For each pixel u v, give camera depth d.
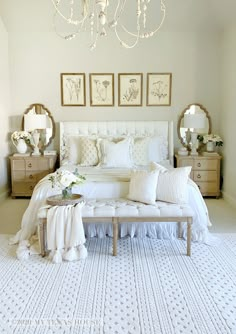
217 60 5.91
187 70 5.94
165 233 3.79
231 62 5.32
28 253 3.31
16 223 4.38
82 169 4.91
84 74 5.92
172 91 5.98
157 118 6.04
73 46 5.86
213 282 2.79
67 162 5.55
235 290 2.66
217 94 5.99
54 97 5.98
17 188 5.70
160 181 3.57
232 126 5.32
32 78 5.93
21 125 6.03
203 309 2.39
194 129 6.04
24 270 3.01
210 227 4.17
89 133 5.93
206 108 6.02
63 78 5.93
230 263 3.15
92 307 2.42
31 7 5.26
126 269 3.03
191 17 5.48
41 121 5.68
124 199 3.68
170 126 5.88
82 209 3.32
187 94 6.00
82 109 6.02
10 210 5.00
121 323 2.23
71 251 3.22
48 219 3.23
